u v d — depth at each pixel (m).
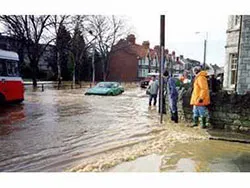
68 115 13.58
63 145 8.14
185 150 7.46
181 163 6.49
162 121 11.64
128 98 22.91
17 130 10.05
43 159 6.92
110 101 20.28
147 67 62.84
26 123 11.35
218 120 10.05
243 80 16.69
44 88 31.91
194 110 10.41
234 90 17.27
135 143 8.30
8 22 33.56
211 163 6.50
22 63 39.31
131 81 56.88
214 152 7.29
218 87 15.91
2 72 16.38
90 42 44.12
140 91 32.38
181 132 9.51
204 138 8.65
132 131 9.93
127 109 16.05
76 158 6.97
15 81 17.34
